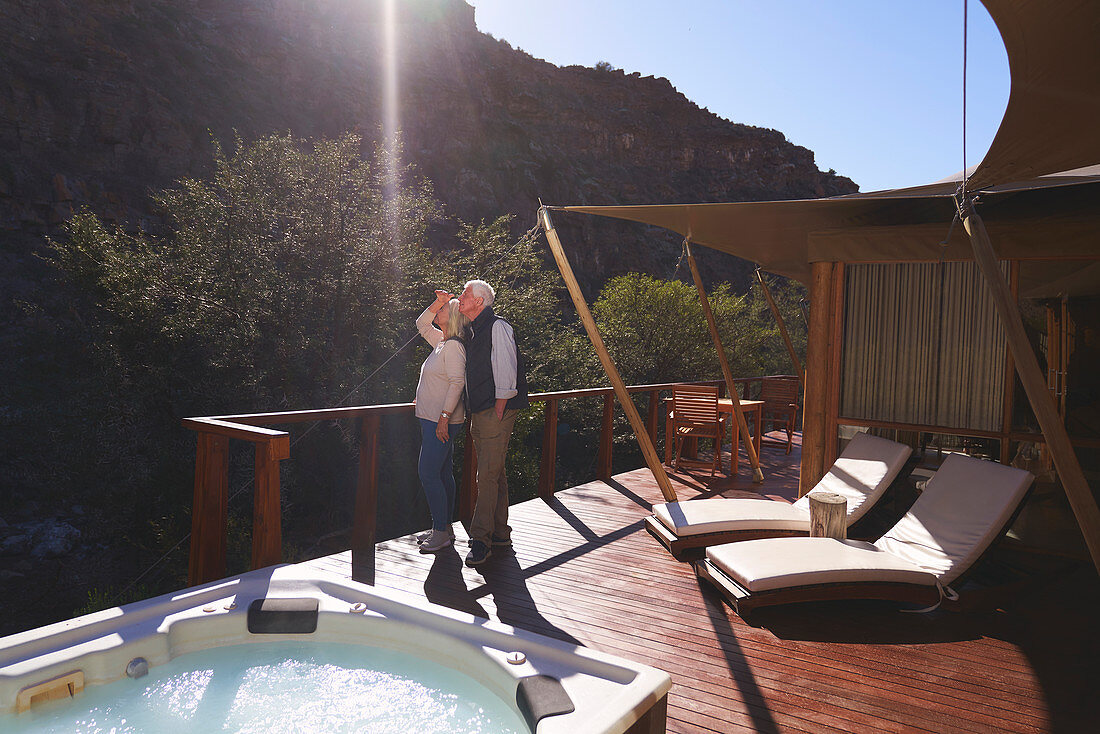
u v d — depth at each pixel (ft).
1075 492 8.46
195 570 11.19
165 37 113.60
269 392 59.11
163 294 57.11
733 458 25.26
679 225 19.31
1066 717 8.12
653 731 6.12
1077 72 7.49
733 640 10.27
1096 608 11.81
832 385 17.97
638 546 15.23
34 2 98.17
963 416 16.39
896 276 17.20
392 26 157.38
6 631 46.03
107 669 7.19
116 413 55.72
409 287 64.59
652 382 86.79
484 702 7.04
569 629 10.59
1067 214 16.49
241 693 7.42
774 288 111.86
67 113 96.99
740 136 238.27
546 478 20.61
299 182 61.87
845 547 12.24
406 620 8.09
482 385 13.12
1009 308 9.36
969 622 11.10
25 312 78.84
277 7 137.28
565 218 160.97
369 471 13.52
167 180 103.19
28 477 61.11
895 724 7.91
